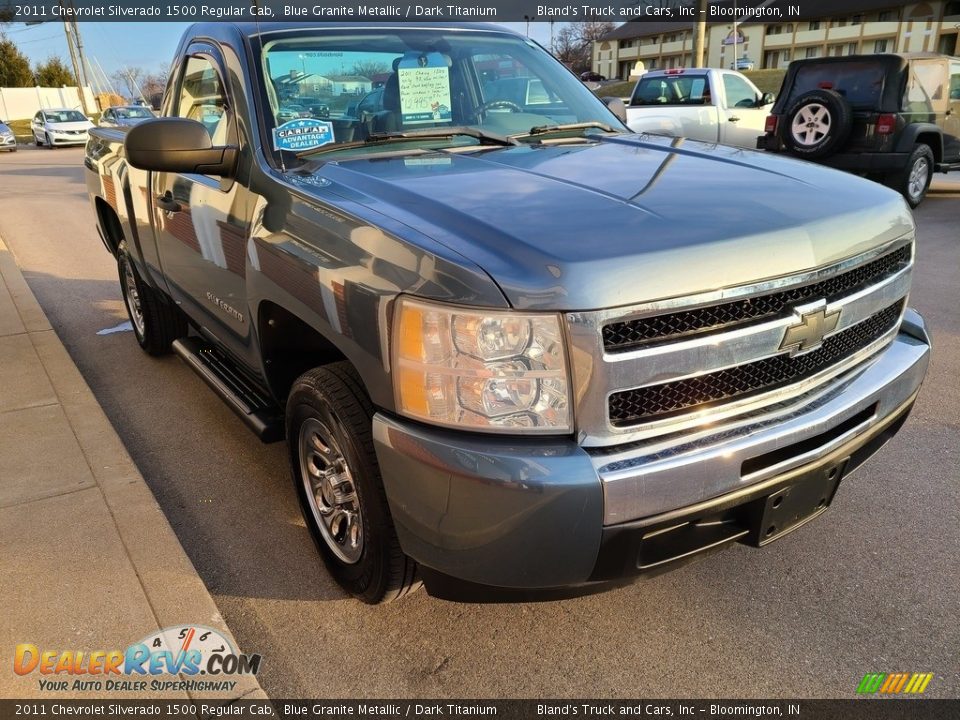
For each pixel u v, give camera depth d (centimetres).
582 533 185
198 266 333
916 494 322
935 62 991
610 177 242
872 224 227
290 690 227
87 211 1148
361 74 308
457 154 283
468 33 348
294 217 243
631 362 183
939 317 550
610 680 229
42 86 5012
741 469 201
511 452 183
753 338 198
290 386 295
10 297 610
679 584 270
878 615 253
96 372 479
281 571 280
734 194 225
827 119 962
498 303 178
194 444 381
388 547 224
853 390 231
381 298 196
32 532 288
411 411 193
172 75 377
